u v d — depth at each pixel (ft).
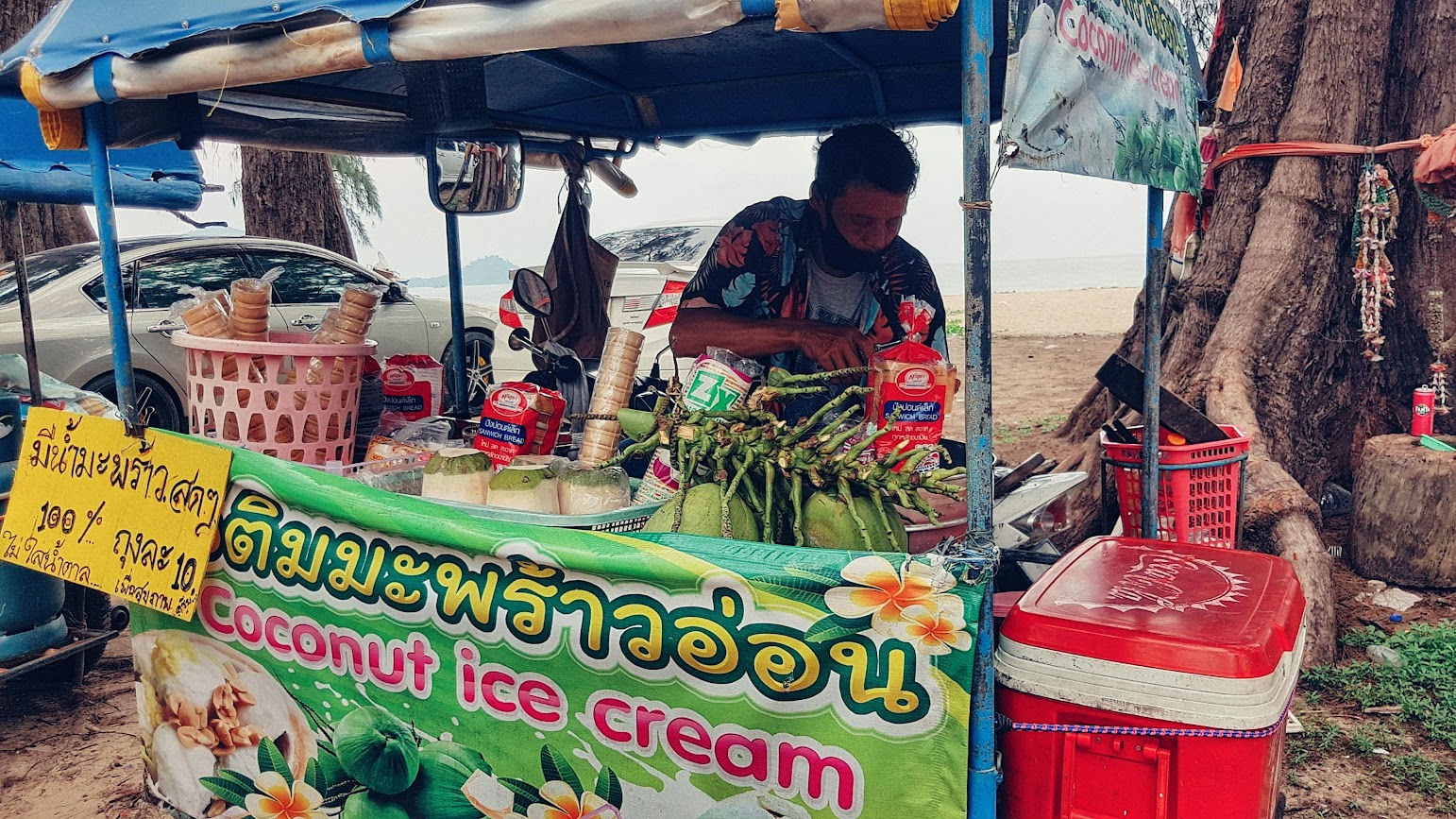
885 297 11.36
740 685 5.80
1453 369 17.61
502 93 11.89
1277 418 17.12
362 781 7.23
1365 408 18.16
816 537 6.13
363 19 6.08
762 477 6.50
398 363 10.58
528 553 6.25
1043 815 5.49
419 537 6.63
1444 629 14.15
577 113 13.26
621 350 7.78
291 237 27.53
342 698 7.21
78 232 25.00
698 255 27.61
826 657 5.57
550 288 12.89
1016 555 8.98
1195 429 10.50
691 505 6.30
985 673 5.37
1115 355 10.39
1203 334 18.26
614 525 6.72
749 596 5.71
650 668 6.03
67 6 7.80
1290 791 10.94
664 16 5.26
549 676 6.36
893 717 5.47
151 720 8.18
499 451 8.20
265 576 7.36
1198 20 18.98
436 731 6.84
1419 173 15.76
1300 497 14.84
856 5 4.82
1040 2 5.21
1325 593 13.97
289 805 7.60
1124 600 5.82
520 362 20.75
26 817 10.98
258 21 6.44
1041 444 26.73
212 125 9.57
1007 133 4.92
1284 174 17.51
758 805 5.90
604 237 29.27
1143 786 5.25
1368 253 16.89
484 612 6.49
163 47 6.94
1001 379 40.68
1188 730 5.06
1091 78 6.01
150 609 8.00
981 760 5.44
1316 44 17.17
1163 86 8.09
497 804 6.72
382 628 6.93
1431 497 15.26
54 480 8.39
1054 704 5.41
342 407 8.42
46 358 20.03
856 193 10.58
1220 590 6.03
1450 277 17.49
